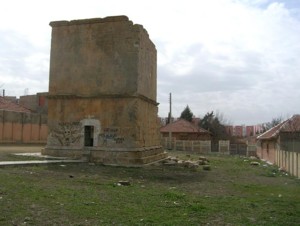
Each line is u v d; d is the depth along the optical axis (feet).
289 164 85.20
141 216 31.99
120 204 36.88
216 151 195.21
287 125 108.17
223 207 38.01
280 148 99.66
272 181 67.51
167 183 56.90
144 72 88.58
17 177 51.26
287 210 38.19
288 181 68.18
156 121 101.24
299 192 53.16
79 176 58.59
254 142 207.41
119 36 83.92
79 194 41.16
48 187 44.65
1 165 62.28
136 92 81.61
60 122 86.74
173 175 68.28
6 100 164.96
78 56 86.89
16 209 31.81
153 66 100.07
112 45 84.28
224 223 31.19
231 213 35.37
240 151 190.60
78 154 83.51
